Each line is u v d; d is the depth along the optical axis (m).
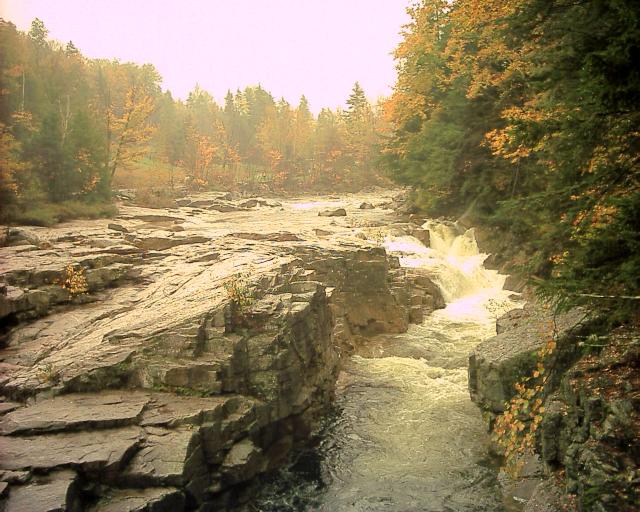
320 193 82.25
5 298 13.63
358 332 18.34
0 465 7.90
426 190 31.80
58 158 33.62
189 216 39.97
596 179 7.75
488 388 10.91
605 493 6.27
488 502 9.62
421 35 27.55
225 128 99.00
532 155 19.45
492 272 24.53
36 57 41.28
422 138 31.17
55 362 11.11
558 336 9.73
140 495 8.10
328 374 14.08
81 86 52.22
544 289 7.41
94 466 8.05
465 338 17.91
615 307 7.37
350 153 86.56
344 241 22.73
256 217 40.09
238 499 10.02
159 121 94.38
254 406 10.65
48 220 29.27
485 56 17.56
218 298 12.59
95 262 17.72
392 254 25.28
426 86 30.45
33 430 8.90
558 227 9.04
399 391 14.49
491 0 12.08
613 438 6.71
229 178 82.12
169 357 10.88
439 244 28.61
